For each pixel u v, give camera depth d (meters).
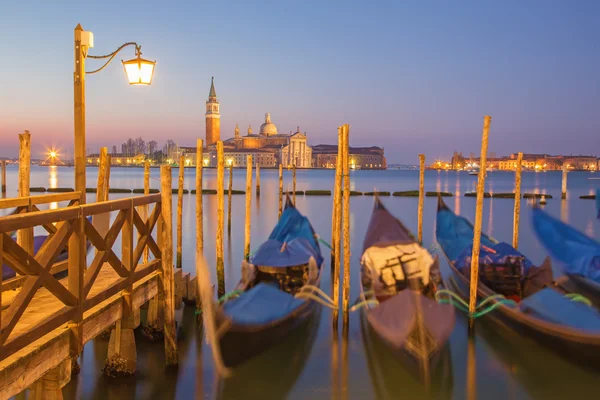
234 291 9.10
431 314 7.93
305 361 8.41
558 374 8.01
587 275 11.17
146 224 8.01
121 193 44.28
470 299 9.74
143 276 7.86
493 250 11.09
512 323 9.07
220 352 7.06
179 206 12.54
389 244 10.72
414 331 7.31
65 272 9.66
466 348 8.91
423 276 9.77
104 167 10.74
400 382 7.52
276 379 7.81
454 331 9.60
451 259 12.83
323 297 10.77
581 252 11.72
